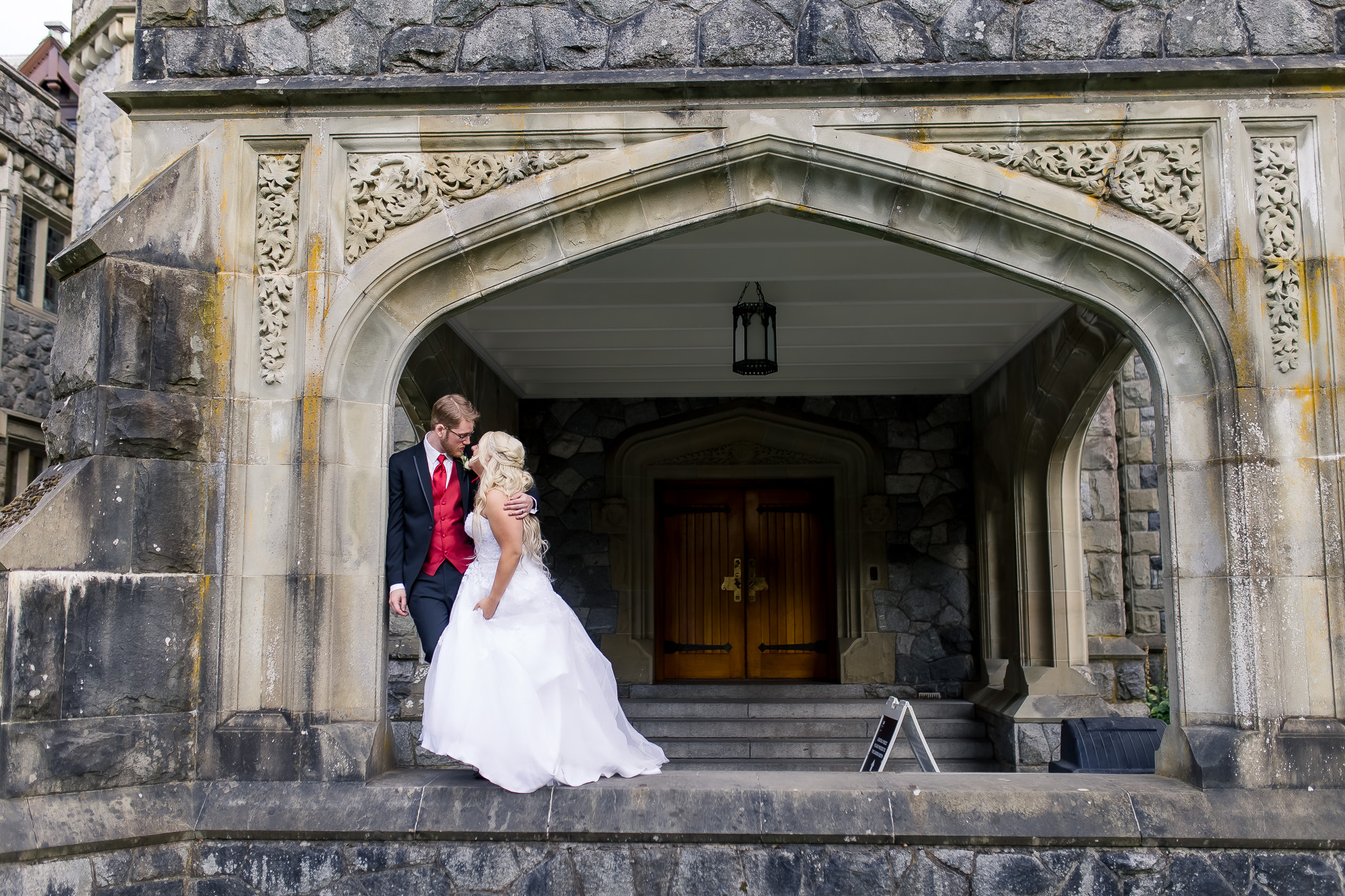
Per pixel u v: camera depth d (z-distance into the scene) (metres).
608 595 7.96
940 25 3.58
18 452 10.62
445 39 3.62
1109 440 7.82
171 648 3.37
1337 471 3.41
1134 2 3.58
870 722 7.23
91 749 3.15
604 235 3.66
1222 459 3.46
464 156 3.60
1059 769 4.45
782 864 3.25
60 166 11.17
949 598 7.90
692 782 3.40
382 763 3.51
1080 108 3.53
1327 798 3.26
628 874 3.25
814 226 4.73
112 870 3.13
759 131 3.54
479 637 3.28
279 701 3.45
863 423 8.13
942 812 3.27
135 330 3.37
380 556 3.55
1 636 2.99
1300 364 3.46
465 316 5.93
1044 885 3.24
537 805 3.27
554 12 3.62
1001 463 7.32
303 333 3.54
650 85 3.51
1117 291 3.63
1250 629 3.37
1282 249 3.50
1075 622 6.82
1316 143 3.52
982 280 5.42
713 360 7.05
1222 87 3.53
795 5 3.59
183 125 3.62
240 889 3.28
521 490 3.28
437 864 3.27
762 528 8.48
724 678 8.34
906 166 3.53
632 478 8.16
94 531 3.22
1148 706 7.59
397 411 7.28
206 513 3.49
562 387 7.87
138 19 3.68
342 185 3.58
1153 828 3.22
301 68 3.64
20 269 10.69
